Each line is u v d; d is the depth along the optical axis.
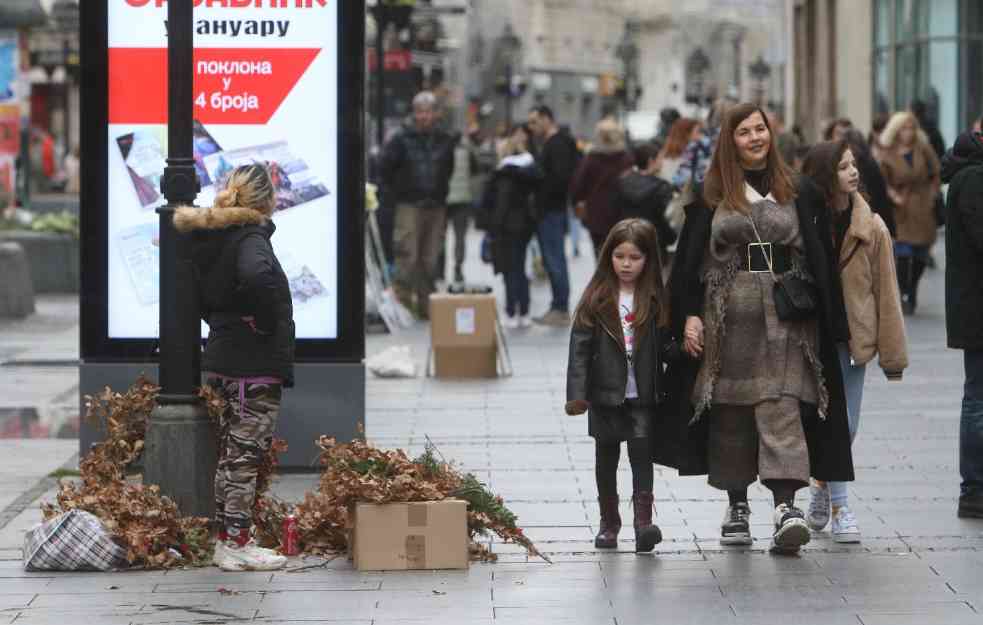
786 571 13.91
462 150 40.25
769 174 14.34
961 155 15.76
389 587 13.50
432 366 27.47
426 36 65.81
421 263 34.53
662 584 13.51
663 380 14.62
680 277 14.48
